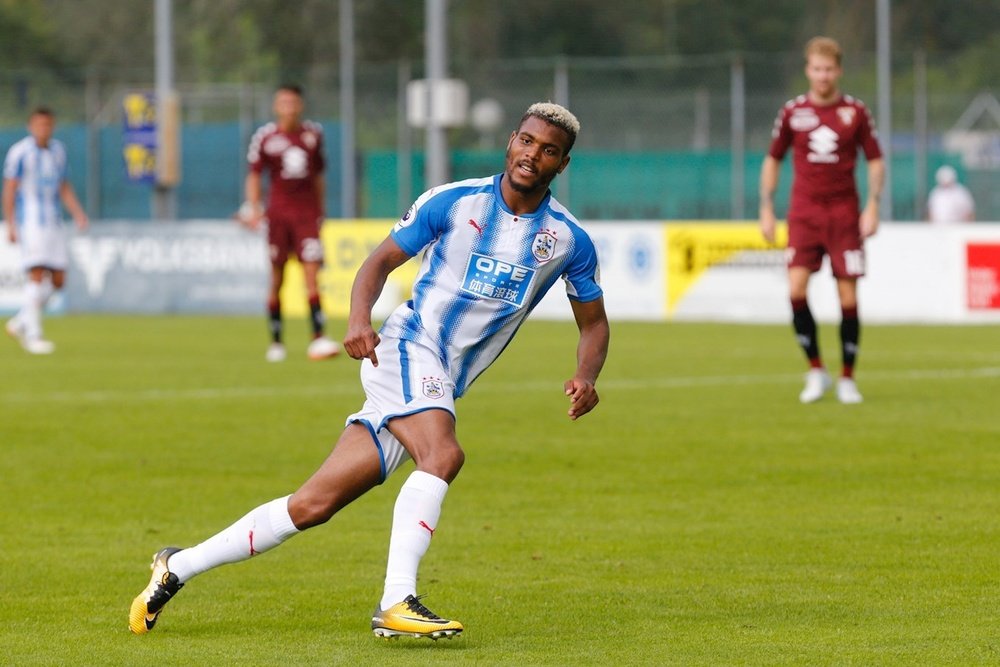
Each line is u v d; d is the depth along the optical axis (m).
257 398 45.09
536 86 143.75
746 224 76.75
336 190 114.38
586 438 37.12
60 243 62.25
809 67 42.53
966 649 18.44
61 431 38.44
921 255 75.25
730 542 25.31
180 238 85.50
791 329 71.31
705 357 57.69
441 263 19.39
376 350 19.36
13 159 61.19
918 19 160.62
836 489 30.30
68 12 174.38
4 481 31.47
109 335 69.25
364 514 28.22
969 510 28.02
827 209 43.06
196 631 19.66
